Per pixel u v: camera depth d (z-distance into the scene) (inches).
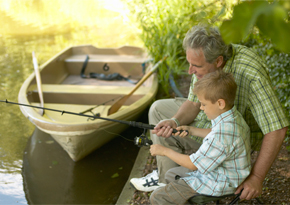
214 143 64.0
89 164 127.7
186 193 70.6
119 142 142.5
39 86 148.3
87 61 206.8
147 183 95.8
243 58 73.9
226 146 63.4
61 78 198.2
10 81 197.2
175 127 85.4
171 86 190.9
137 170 114.2
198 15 70.2
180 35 187.0
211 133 65.8
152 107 98.7
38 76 156.3
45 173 122.2
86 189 114.6
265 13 26.4
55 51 260.4
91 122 111.0
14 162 127.9
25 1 442.9
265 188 93.1
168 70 186.5
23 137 144.7
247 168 66.2
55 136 116.3
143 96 152.3
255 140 88.2
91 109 135.0
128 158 131.9
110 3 260.4
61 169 124.7
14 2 436.1
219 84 63.1
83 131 109.6
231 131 63.9
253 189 65.2
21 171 122.7
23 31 317.7
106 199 109.9
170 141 91.4
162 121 85.2
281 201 87.1
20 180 117.8
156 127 82.7
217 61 74.0
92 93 154.4
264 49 118.7
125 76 209.0
